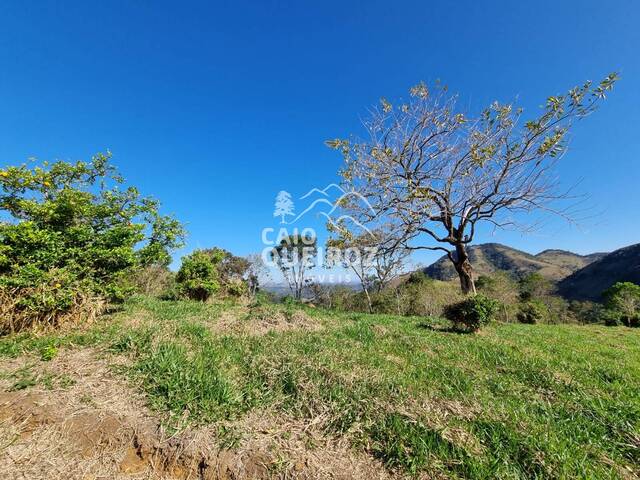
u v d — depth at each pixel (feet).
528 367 16.48
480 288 77.87
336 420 10.08
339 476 7.99
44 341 15.46
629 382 14.85
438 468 8.02
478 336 25.77
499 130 33.78
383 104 36.37
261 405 10.89
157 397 10.69
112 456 8.70
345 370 14.11
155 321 21.59
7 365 13.02
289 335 21.43
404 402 11.20
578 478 7.65
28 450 8.73
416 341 21.58
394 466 8.24
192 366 12.91
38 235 17.19
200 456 8.55
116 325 19.06
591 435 9.69
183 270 39.96
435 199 37.37
